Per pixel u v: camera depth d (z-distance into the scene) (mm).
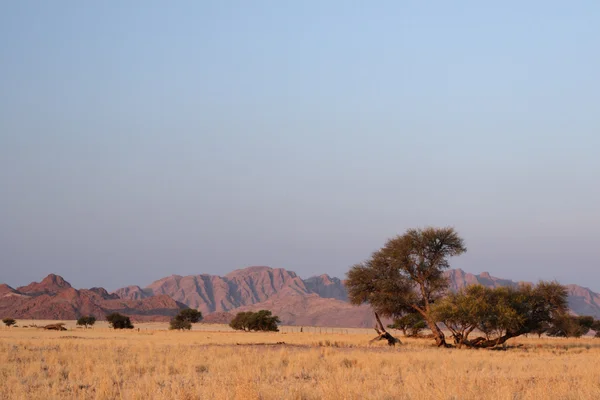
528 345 52375
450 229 53344
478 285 50781
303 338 62844
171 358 28422
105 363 25625
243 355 29969
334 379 19078
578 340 69750
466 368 25750
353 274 54562
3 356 27625
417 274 53906
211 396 16172
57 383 19688
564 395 16641
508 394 16062
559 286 50469
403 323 78062
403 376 22125
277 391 17109
